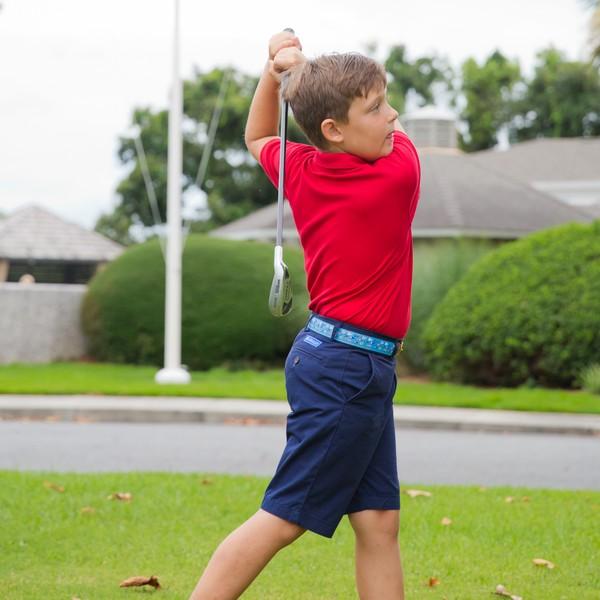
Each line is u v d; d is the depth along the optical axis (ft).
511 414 56.65
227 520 26.58
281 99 15.05
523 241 73.67
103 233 161.17
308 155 14.90
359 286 14.16
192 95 153.48
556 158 138.92
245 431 50.60
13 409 56.75
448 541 24.57
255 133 16.03
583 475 38.32
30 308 87.92
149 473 33.58
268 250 86.22
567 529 26.02
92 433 49.03
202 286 84.28
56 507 27.48
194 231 151.84
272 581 20.79
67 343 88.89
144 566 21.91
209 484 31.48
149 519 26.50
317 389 14.08
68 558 22.48
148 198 157.99
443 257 82.38
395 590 14.97
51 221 137.69
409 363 81.15
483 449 45.44
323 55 14.42
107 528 25.38
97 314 86.17
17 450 42.47
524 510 28.53
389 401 14.56
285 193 15.05
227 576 14.15
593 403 59.67
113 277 85.97
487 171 109.09
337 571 21.66
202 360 83.76
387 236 14.14
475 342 71.46
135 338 85.05
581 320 67.82
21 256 130.52
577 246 70.64
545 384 70.54
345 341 14.15
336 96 13.97
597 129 182.70
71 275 138.31
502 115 192.03
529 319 69.26
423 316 80.48
